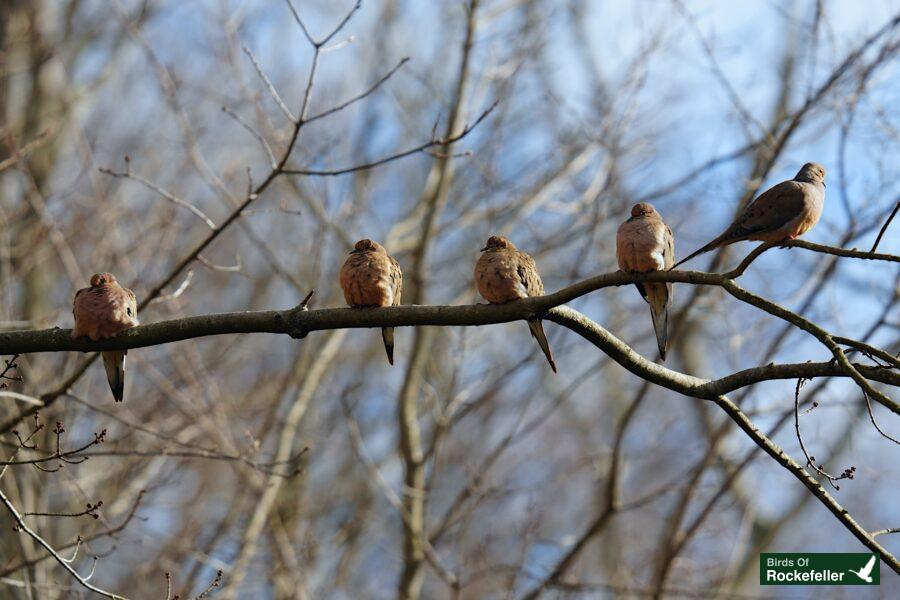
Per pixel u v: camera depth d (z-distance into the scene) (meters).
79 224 11.85
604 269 13.31
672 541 11.06
